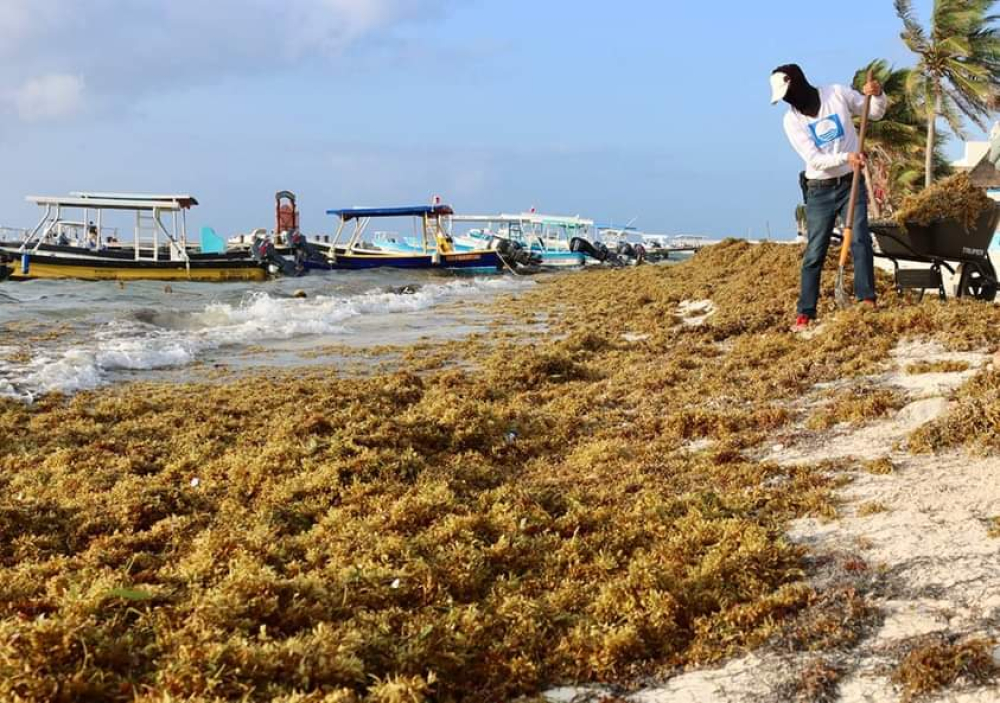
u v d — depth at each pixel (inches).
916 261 414.3
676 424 297.1
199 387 410.3
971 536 181.5
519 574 188.9
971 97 1466.5
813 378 328.2
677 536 197.5
